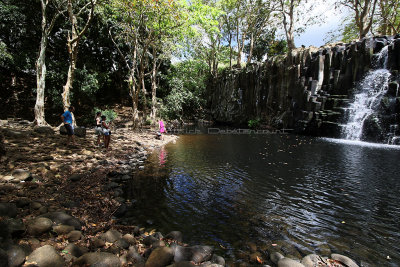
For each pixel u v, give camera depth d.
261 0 31.89
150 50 25.86
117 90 32.78
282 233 4.18
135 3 12.77
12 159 6.42
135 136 15.70
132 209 5.01
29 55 19.42
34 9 19.12
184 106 34.59
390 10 24.14
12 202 4.10
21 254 2.52
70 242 3.26
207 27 15.88
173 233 3.91
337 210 5.13
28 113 21.86
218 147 13.30
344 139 16.69
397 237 4.07
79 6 19.66
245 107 30.02
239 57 37.00
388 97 14.85
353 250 3.70
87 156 8.55
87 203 4.88
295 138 17.55
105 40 23.62
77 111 25.06
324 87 19.58
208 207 5.23
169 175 7.61
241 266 3.24
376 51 16.48
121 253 3.21
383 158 10.23
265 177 7.54
